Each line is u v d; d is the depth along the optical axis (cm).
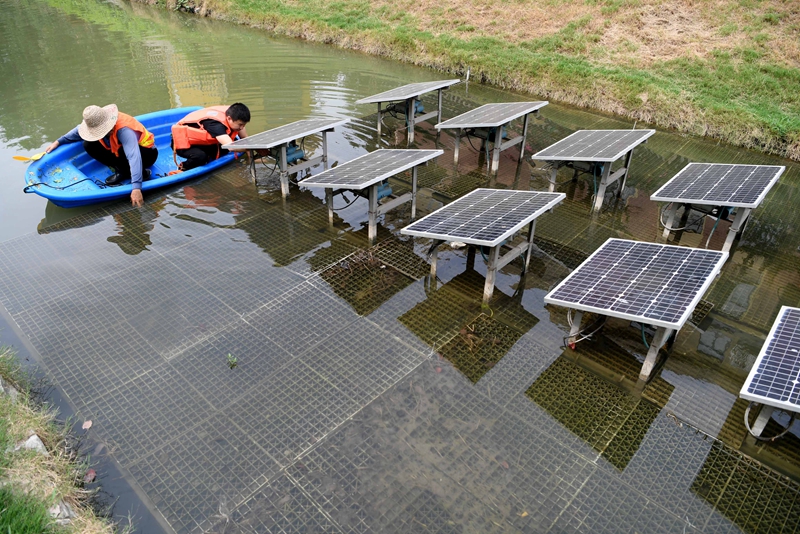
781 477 346
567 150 676
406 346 446
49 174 668
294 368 421
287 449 356
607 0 1288
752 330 481
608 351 447
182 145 700
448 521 314
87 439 362
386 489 331
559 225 643
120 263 543
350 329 463
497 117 743
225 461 348
